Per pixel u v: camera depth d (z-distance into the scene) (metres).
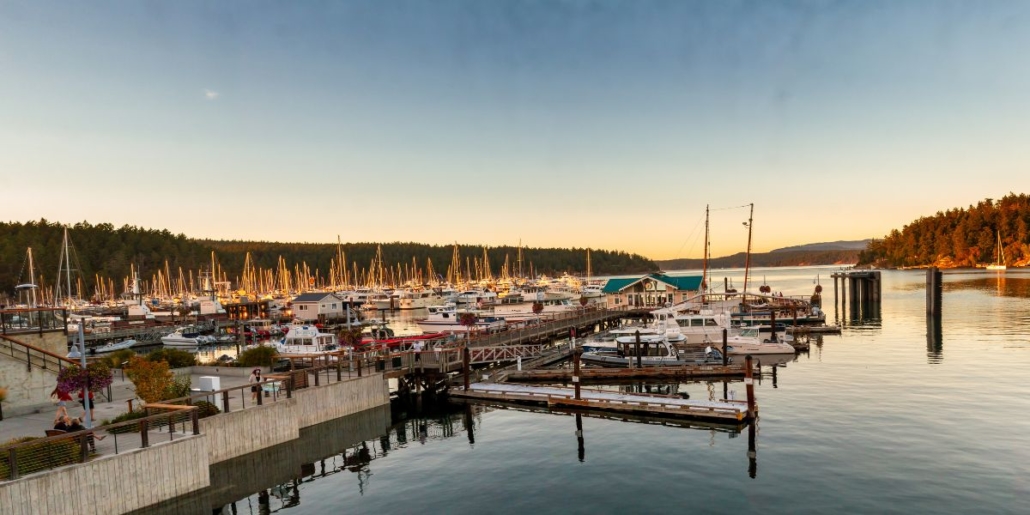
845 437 25.34
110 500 18.06
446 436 29.06
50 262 147.38
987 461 22.05
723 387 37.91
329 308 96.75
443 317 77.19
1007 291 108.00
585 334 71.06
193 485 20.31
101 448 19.20
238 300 130.88
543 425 30.09
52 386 27.11
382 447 27.69
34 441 16.91
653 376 41.47
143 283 167.25
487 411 33.84
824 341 54.12
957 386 33.50
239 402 26.28
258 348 40.12
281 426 25.81
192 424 21.17
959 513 18.12
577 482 21.88
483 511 19.59
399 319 110.00
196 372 37.25
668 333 50.31
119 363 37.12
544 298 105.31
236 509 20.56
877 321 68.62
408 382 37.75
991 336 52.50
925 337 53.75
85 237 175.88
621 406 31.66
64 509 17.02
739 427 27.72
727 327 52.50
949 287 124.44
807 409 30.06
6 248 142.62
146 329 78.25
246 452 24.20
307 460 26.14
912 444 24.08
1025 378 35.09
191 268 186.00
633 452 25.00
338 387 30.00
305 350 45.66
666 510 19.09
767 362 44.69
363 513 19.83
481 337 51.97
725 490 20.48
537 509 19.59
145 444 19.27
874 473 21.31
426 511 19.77
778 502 19.33
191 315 97.06
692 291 84.50
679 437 26.83
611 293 87.25
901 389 33.34
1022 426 25.92
